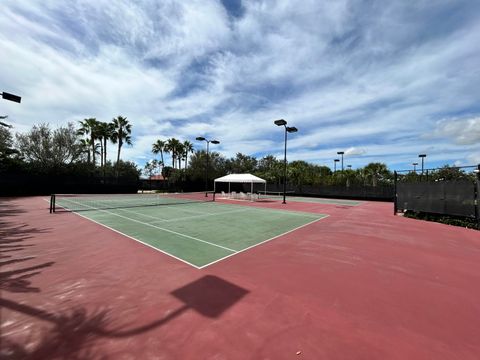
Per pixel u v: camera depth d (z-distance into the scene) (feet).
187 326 9.93
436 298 12.89
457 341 9.25
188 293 12.98
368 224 36.76
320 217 44.57
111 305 11.53
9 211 45.47
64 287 13.43
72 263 17.37
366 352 8.55
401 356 8.36
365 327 10.13
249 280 14.96
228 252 20.95
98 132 122.11
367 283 14.75
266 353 8.39
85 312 10.87
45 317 10.43
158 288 13.51
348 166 133.28
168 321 10.27
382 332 9.80
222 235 27.73
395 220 41.22
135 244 22.88
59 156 103.96
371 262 18.70
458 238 27.37
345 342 9.10
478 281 15.24
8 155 91.97
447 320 10.77
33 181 93.66
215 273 15.99
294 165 129.80
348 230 31.68
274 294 13.08
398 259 19.53
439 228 33.65
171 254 19.97
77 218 37.86
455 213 36.35
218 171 150.61
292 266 17.61
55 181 98.94
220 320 10.43
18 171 93.76
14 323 9.97
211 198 89.15
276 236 27.71
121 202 67.41
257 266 17.51
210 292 13.16
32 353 8.20
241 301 12.21
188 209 53.47
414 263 18.57
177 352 8.34
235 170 173.47
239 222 37.17
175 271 16.17
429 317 11.01
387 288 14.07
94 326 9.82
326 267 17.49
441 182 38.75
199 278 15.08
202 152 147.95
